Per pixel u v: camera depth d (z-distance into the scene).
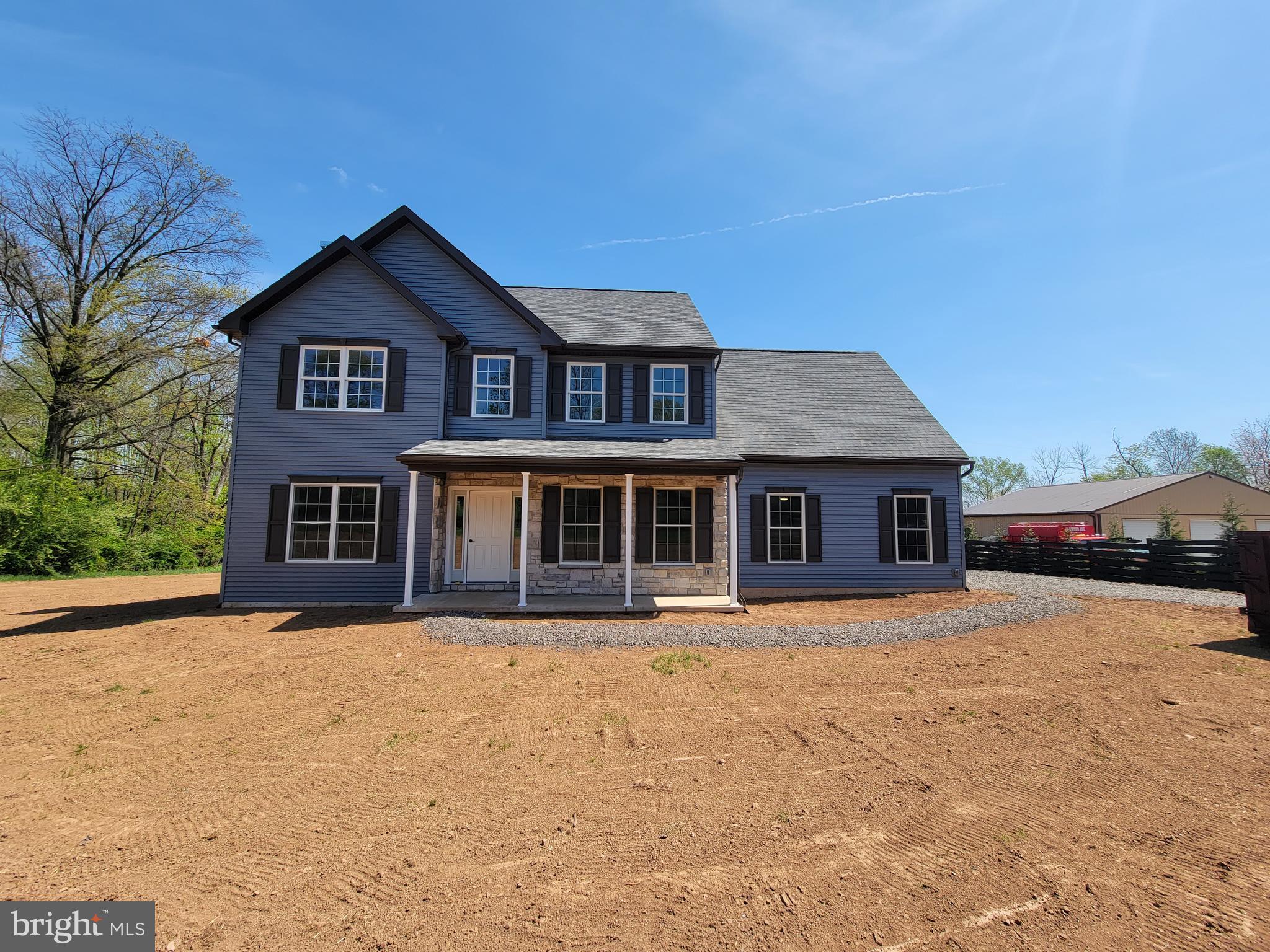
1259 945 2.50
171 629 9.50
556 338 13.10
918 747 4.80
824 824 3.60
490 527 12.99
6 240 19.03
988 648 8.09
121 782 4.23
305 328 12.27
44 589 15.33
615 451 11.59
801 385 17.16
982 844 3.36
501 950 2.52
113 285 20.59
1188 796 3.92
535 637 8.56
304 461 11.99
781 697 6.10
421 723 5.41
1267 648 7.86
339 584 11.84
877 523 14.46
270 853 3.31
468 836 3.48
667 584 12.71
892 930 2.63
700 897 2.89
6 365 19.94
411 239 13.16
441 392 12.41
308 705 5.91
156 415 23.42
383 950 2.52
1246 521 27.23
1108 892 2.90
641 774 4.35
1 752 4.78
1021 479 63.47
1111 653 7.72
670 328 14.52
